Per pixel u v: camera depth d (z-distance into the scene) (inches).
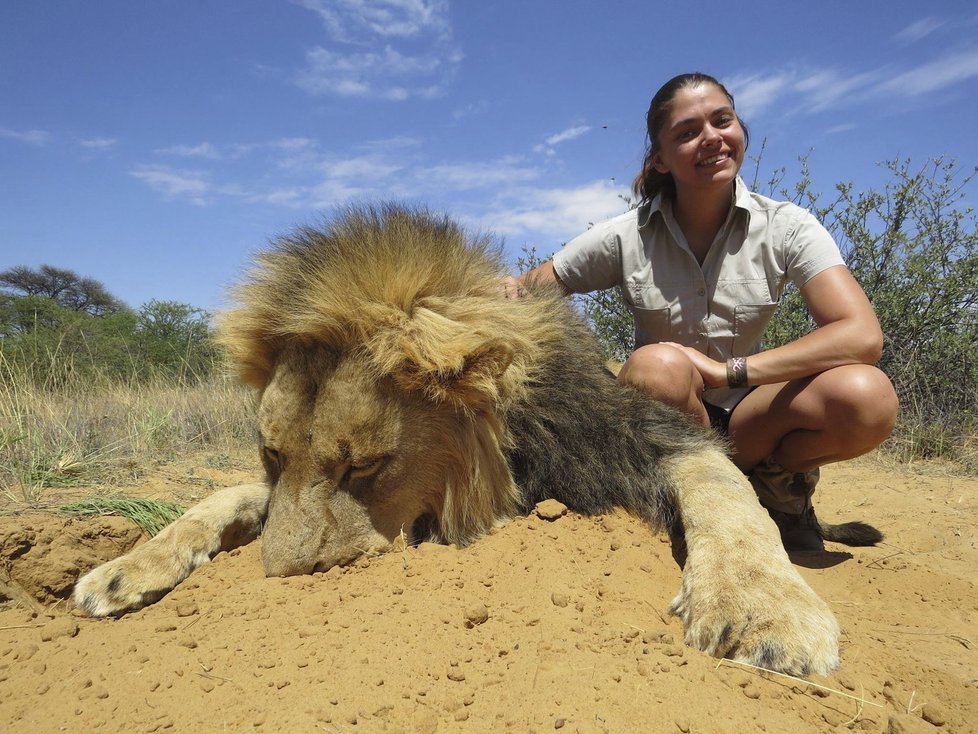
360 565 47.1
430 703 32.1
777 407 60.2
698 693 32.6
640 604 42.2
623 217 68.4
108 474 79.0
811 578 55.9
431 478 50.1
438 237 51.6
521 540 48.4
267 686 33.7
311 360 48.2
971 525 72.9
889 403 56.0
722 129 60.5
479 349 46.4
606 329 137.7
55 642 40.0
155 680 34.4
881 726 33.0
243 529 56.4
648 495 51.5
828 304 58.7
